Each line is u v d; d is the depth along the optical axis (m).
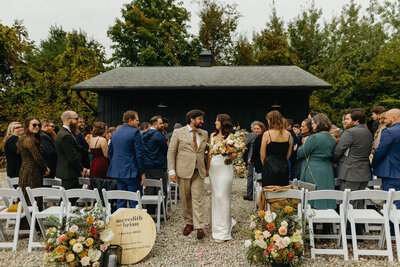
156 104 11.84
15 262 3.49
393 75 17.22
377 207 4.75
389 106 17.25
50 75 14.65
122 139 4.38
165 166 5.14
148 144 5.01
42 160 4.36
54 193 3.85
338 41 26.72
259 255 3.35
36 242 3.88
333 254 3.64
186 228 4.43
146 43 24.98
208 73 12.93
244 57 23.92
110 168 4.46
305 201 3.58
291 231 3.36
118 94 11.85
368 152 4.04
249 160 6.27
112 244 3.45
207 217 5.30
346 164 4.05
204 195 6.85
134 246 3.54
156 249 3.90
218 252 3.78
